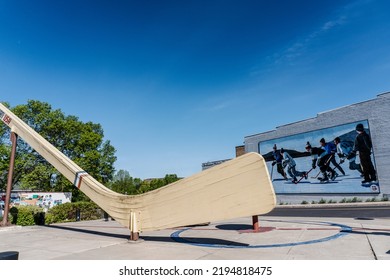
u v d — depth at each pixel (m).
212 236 8.74
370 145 21.08
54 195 21.58
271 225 10.74
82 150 30.70
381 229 8.90
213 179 6.43
